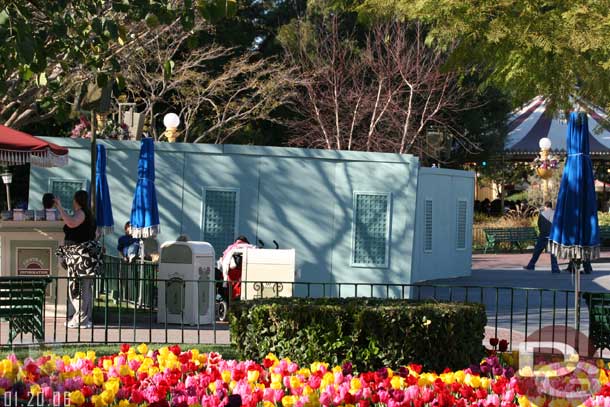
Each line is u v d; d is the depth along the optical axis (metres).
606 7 15.30
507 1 15.48
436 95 49.06
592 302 13.92
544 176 49.41
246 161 23.98
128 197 23.75
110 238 23.78
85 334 16.17
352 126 45.50
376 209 24.06
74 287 16.81
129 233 22.52
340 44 47.00
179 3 17.12
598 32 15.03
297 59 47.66
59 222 17.75
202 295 18.28
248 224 23.95
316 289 24.02
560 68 15.82
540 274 33.72
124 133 28.86
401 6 16.52
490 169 61.31
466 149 51.66
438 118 50.12
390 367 11.09
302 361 11.18
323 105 47.72
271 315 11.30
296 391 9.44
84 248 16.80
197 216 23.88
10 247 17.56
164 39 35.09
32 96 25.23
